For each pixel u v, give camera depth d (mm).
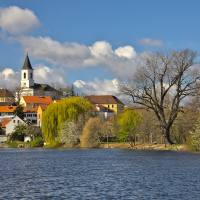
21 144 159250
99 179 48594
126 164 68625
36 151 117500
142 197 36625
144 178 49188
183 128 106375
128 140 135750
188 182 45500
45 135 139625
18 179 49000
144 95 106750
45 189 41188
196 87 98938
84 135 134875
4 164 70688
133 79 104562
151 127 118812
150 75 104375
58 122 138875
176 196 37094
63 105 139750
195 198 36250
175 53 100875
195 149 101438
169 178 48969
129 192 39125
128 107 109875
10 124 187625
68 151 114125
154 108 107875
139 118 134750
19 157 90125
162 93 105438
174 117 105562
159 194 38031
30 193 38875
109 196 37094
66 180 47906
